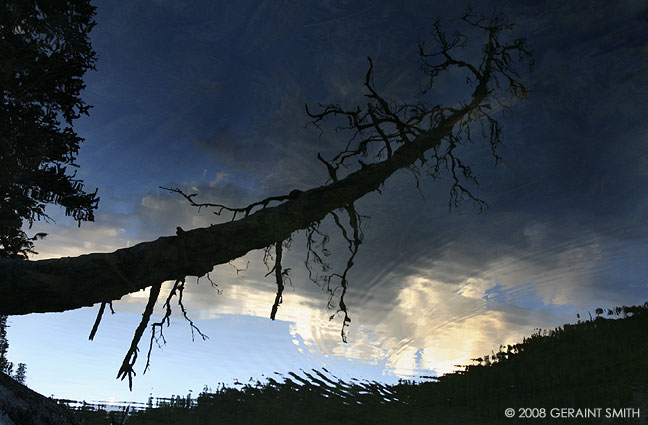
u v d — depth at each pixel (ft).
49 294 18.48
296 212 23.94
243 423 27.20
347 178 26.71
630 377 37.73
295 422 28.48
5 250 37.06
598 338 49.34
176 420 27.12
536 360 45.52
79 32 42.04
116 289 19.49
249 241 22.49
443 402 34.47
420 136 31.83
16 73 38.22
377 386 37.52
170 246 20.38
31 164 38.32
